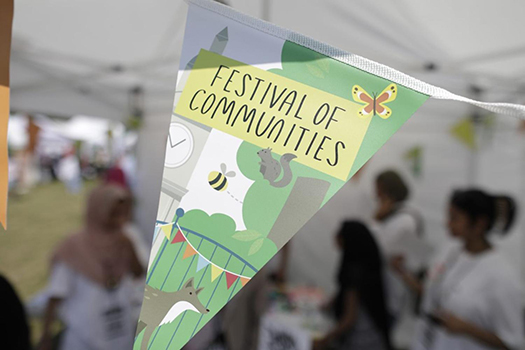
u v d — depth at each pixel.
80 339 1.84
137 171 3.89
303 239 3.40
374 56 2.01
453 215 1.64
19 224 7.16
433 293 1.73
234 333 2.01
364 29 1.70
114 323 1.92
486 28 1.54
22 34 1.99
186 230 0.54
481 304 1.46
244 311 2.04
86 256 1.90
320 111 0.58
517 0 1.30
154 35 1.98
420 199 3.29
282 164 0.57
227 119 0.58
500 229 1.87
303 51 0.60
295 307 2.45
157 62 2.41
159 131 3.75
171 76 2.75
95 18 1.78
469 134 3.05
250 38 0.61
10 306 1.18
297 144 0.57
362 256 1.97
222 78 0.59
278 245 0.54
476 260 1.55
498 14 1.41
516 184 2.93
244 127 0.58
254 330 2.08
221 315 2.07
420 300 2.46
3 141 0.65
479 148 3.16
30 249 5.64
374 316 1.93
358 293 1.92
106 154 16.88
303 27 1.76
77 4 1.63
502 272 1.47
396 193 2.60
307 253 3.38
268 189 0.56
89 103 3.18
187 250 0.53
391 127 0.57
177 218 0.54
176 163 0.56
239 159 0.57
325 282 3.32
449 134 3.25
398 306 2.54
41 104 2.77
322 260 3.34
